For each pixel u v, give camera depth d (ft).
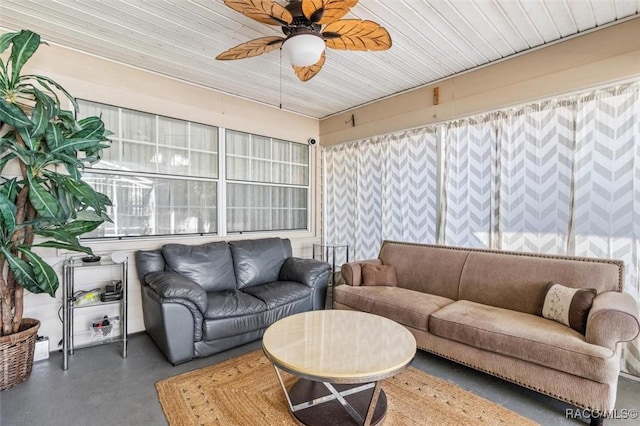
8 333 7.09
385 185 13.16
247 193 13.39
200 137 11.94
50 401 6.45
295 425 5.64
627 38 7.54
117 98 9.89
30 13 7.36
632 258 7.56
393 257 11.27
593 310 5.98
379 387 5.19
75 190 7.36
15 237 6.98
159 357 8.48
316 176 16.01
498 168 9.77
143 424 5.75
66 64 9.02
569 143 8.50
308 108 14.52
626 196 7.65
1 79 6.81
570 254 8.43
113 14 7.41
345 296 9.92
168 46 8.95
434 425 5.68
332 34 6.25
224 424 5.70
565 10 7.20
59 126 7.76
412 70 10.39
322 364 5.12
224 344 8.69
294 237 15.07
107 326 9.25
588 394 5.60
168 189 11.17
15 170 8.43
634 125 7.54
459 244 10.82
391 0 6.79
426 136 11.78
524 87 9.17
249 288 10.84
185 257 10.10
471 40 8.48
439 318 7.59
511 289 8.29
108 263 8.68
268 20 5.88
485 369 6.93
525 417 5.94
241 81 11.39
